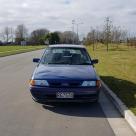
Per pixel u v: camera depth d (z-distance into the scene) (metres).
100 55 30.36
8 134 5.77
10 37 120.50
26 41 113.94
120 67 17.47
